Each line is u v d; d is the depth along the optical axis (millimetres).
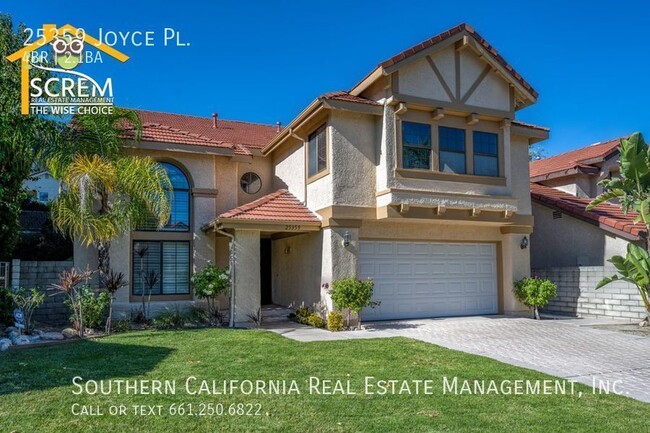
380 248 16328
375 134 15859
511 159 18141
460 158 16203
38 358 9734
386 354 10445
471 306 17609
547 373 9062
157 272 16469
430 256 17094
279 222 15266
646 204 15227
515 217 17859
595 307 17375
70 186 13469
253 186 19938
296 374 8688
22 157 14586
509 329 14383
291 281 18328
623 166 15664
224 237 17750
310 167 16891
